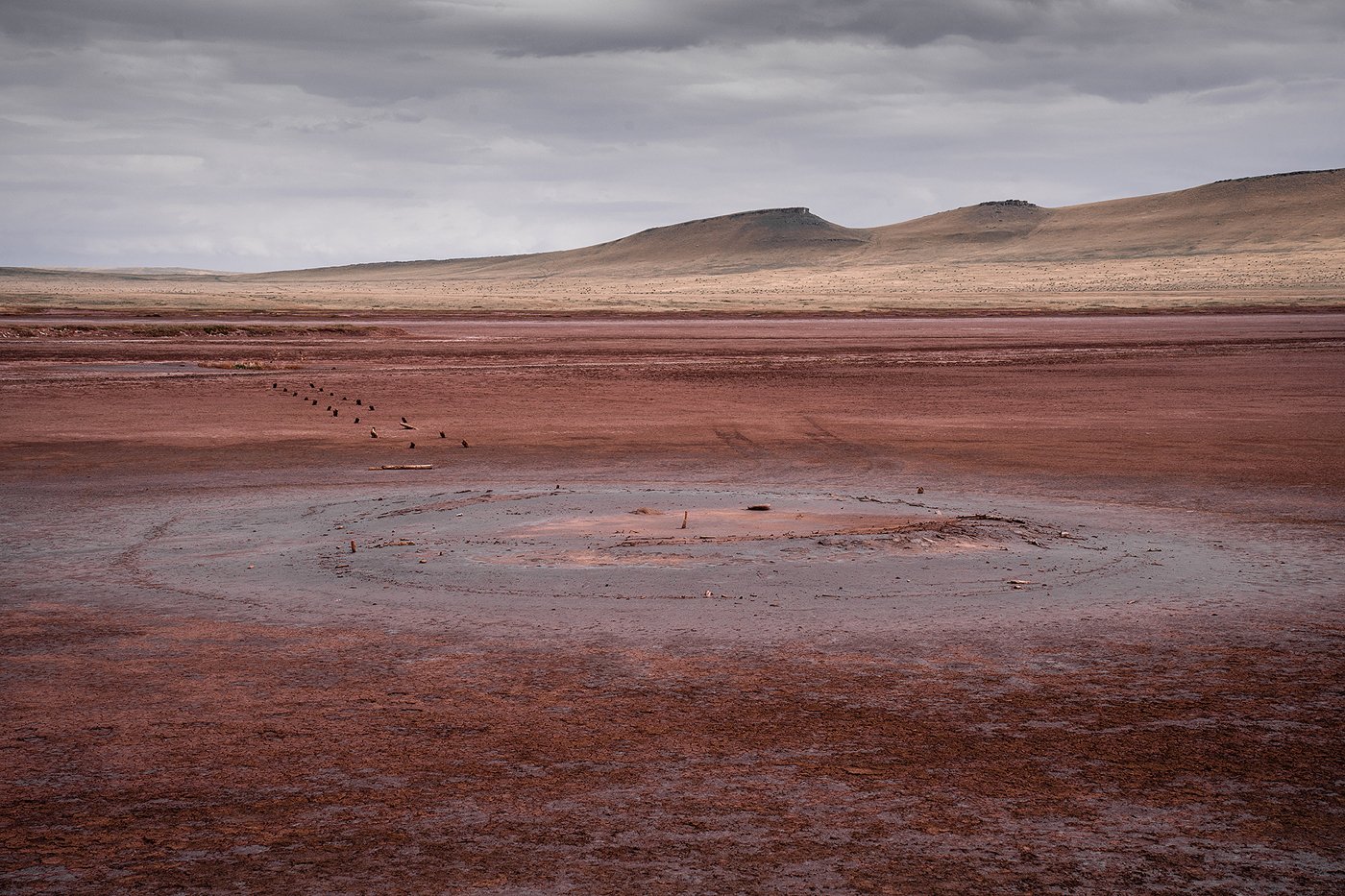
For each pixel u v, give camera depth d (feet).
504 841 16.28
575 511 46.19
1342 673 24.72
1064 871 15.42
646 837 16.42
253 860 15.67
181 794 17.97
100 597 31.78
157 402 90.58
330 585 33.27
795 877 15.21
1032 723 21.44
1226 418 83.15
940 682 24.04
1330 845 16.24
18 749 19.95
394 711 22.12
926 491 52.85
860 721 21.52
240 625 28.76
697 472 58.95
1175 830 16.74
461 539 40.29
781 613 29.91
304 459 63.62
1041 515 46.16
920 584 33.27
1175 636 27.76
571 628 28.43
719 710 22.20
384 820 16.99
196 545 39.52
